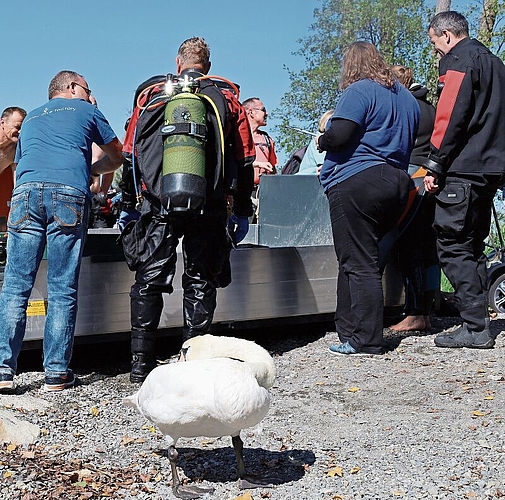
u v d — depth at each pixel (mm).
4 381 4262
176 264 5074
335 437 3648
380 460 3332
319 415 3977
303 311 5516
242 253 5262
